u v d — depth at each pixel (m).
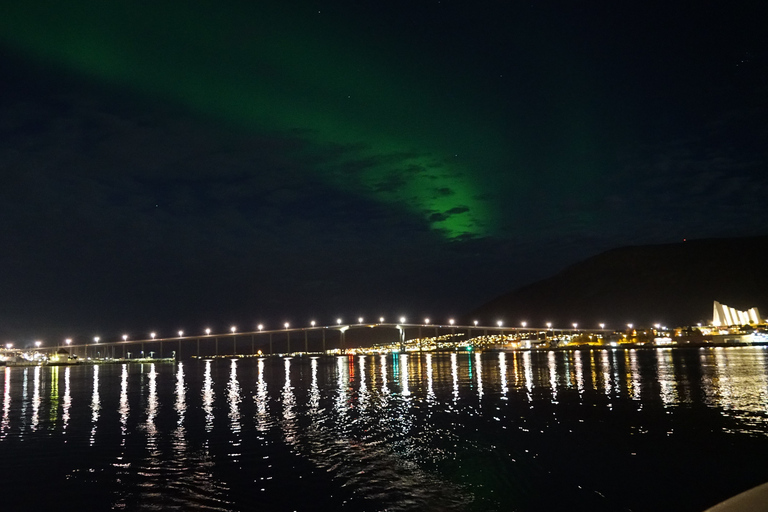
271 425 35.56
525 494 19.84
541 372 88.12
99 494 20.34
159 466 24.28
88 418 39.81
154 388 71.06
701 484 20.70
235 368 164.50
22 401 54.34
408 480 21.73
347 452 26.92
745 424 32.19
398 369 118.62
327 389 65.12
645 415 36.88
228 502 19.28
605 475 22.12
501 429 33.03
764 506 10.80
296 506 18.80
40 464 24.89
